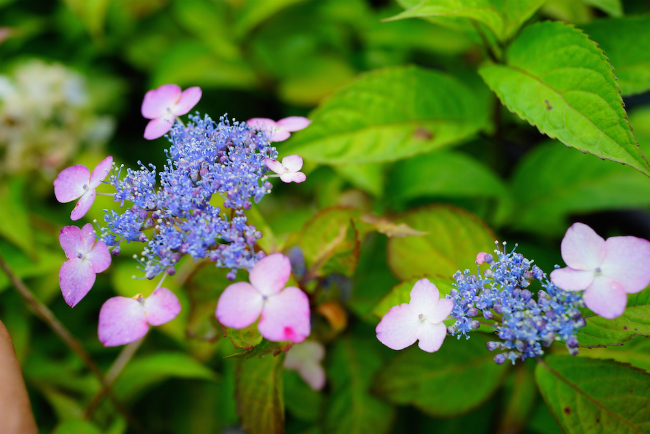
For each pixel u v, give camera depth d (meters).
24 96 0.63
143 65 0.71
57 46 0.76
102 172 0.39
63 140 0.65
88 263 0.38
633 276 0.36
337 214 0.43
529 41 0.44
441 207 0.45
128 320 0.38
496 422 0.48
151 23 0.71
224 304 0.37
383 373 0.45
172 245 0.38
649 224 0.58
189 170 0.39
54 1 0.75
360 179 0.53
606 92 0.41
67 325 0.55
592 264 0.37
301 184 0.64
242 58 0.65
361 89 0.47
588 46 0.42
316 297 0.45
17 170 0.63
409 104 0.48
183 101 0.42
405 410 0.49
